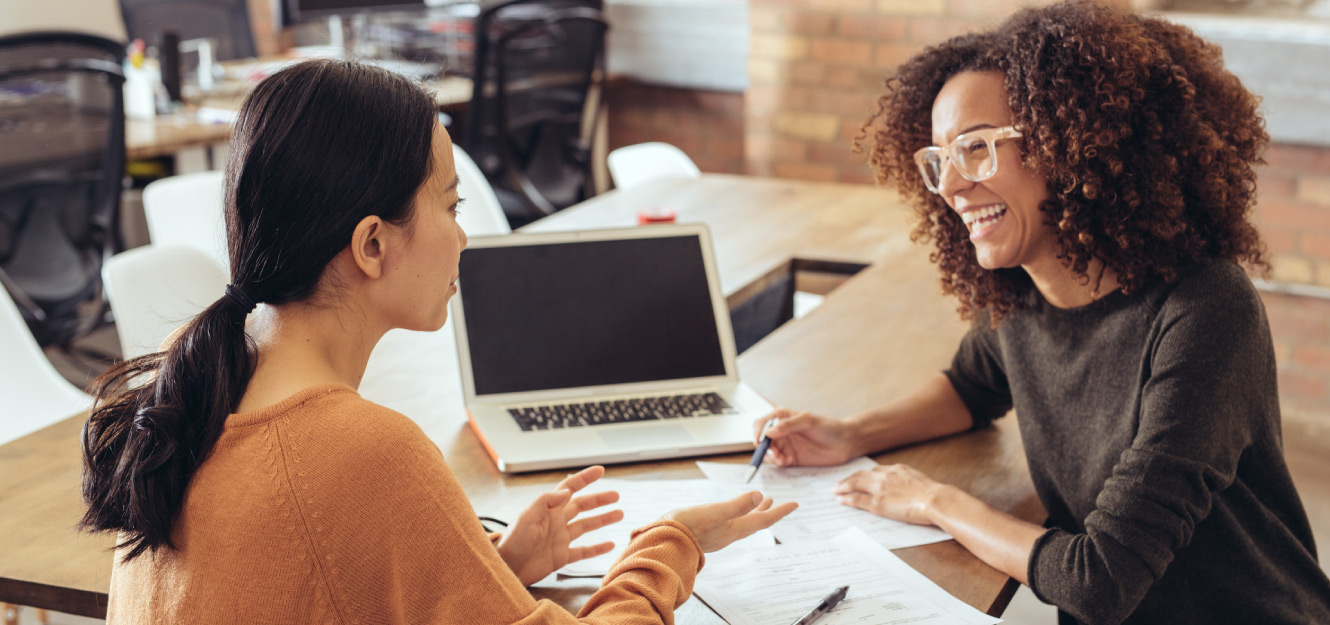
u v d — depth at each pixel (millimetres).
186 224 2551
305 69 835
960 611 1119
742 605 1120
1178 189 1199
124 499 830
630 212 2867
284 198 814
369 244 849
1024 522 1247
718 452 1495
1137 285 1237
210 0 4770
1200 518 1172
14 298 3053
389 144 832
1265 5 3676
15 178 2992
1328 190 3514
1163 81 1214
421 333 1991
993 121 1269
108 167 3166
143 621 837
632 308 1672
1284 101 3506
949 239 1492
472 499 1362
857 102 4301
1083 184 1205
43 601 1172
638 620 948
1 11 4816
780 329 2031
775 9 4344
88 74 3053
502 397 1598
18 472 1419
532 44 4027
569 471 1447
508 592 840
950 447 1550
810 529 1294
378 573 802
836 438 1485
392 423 838
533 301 1641
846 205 3014
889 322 2066
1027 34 1257
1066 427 1365
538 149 4207
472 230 3037
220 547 801
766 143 4547
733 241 2619
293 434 812
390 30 4867
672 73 4695
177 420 821
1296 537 1320
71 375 3617
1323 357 3629
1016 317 1437
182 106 3934
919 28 4098
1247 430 1210
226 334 844
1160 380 1189
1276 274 3652
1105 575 1136
